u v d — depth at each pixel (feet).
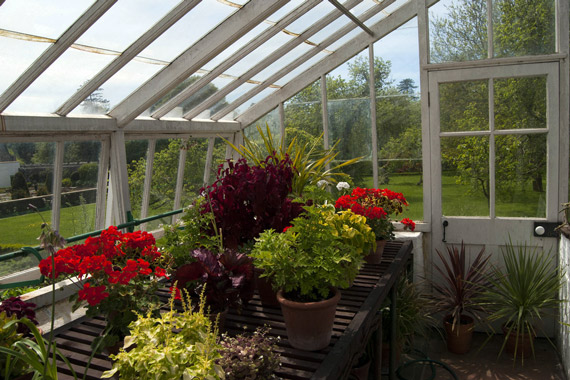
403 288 12.87
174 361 4.64
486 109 15.05
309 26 14.03
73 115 11.97
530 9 14.30
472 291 13.94
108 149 13.53
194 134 17.15
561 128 14.25
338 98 17.20
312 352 6.55
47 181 12.22
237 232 9.20
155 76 12.57
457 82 15.31
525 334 13.48
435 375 12.62
